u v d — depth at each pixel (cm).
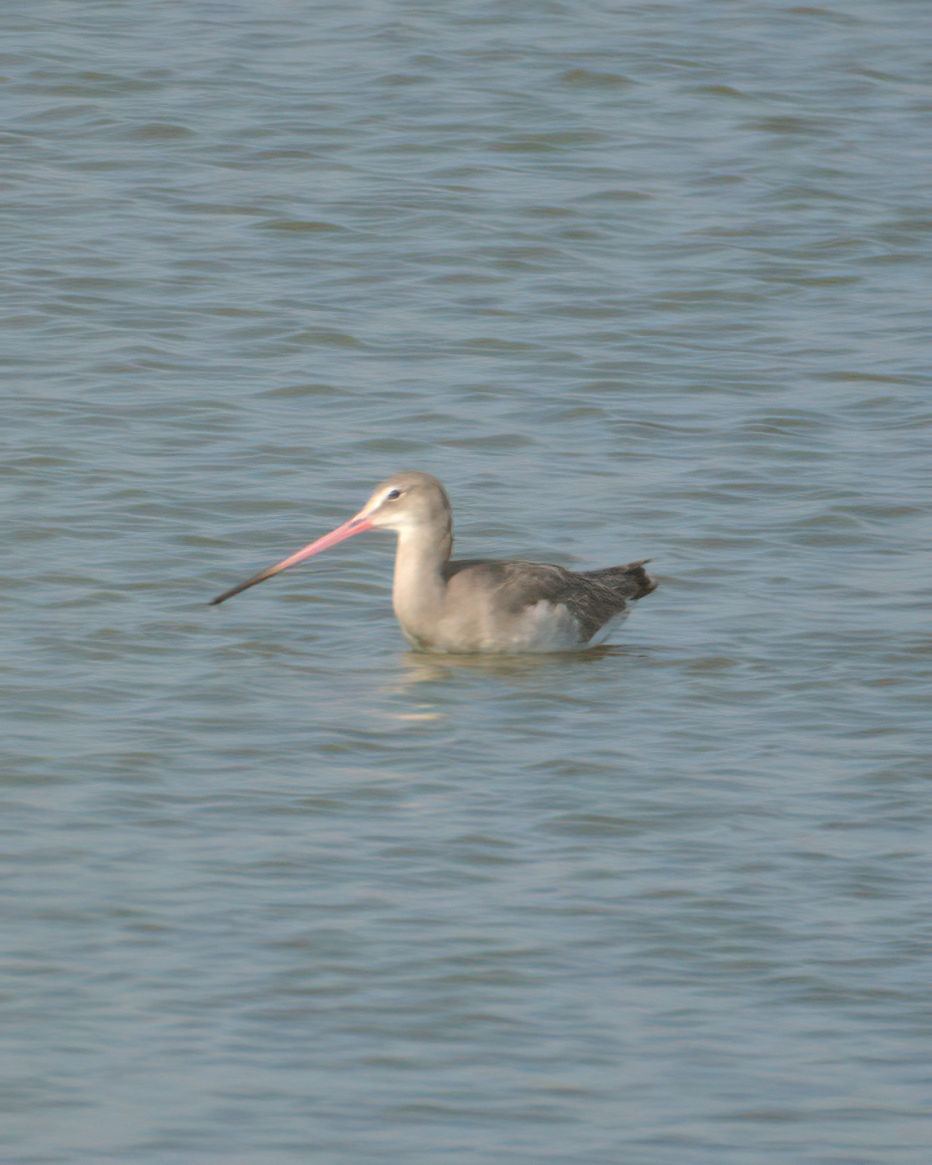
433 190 2853
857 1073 1023
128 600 1706
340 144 3005
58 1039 1033
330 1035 1046
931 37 3588
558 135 3080
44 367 2231
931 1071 1026
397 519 1669
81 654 1587
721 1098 996
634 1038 1052
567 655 1662
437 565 1669
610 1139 957
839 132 3122
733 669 1602
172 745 1418
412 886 1212
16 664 1554
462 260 2623
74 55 3316
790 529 1898
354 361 2305
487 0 3706
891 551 1848
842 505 1947
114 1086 993
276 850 1255
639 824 1308
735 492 1984
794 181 2927
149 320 2388
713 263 2642
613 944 1148
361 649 1661
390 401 2195
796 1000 1091
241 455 2036
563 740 1453
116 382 2203
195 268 2553
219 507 1909
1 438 2031
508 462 2052
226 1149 940
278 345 2334
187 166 2900
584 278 2584
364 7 3650
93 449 2022
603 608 1688
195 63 3312
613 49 3444
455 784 1366
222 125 3053
